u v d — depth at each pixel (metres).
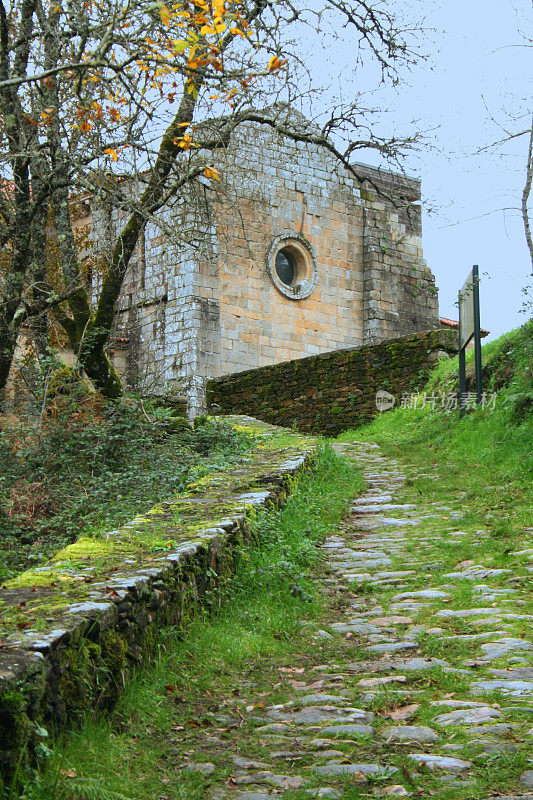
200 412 22.09
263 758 3.83
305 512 8.67
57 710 3.55
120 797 3.33
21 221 8.91
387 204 26.95
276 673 5.05
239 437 12.12
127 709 4.12
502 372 13.55
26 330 12.37
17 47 8.80
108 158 9.05
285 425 18.89
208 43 7.28
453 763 3.64
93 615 3.97
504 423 12.16
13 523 9.00
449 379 15.19
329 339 25.45
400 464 12.45
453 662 5.05
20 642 3.48
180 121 10.73
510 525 8.29
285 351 24.56
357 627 5.88
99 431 10.57
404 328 26.59
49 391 11.60
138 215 11.04
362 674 4.96
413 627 5.79
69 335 12.69
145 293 23.80
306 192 25.41
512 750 3.71
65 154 9.02
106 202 10.01
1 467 10.36
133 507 8.80
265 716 4.37
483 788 3.39
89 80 8.78
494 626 5.57
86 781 3.36
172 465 9.94
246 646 5.30
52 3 8.79
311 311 25.22
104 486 9.61
